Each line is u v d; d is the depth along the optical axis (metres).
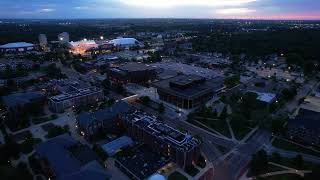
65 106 192.25
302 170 122.31
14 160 128.50
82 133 154.75
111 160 130.50
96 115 155.75
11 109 175.00
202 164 127.81
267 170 122.75
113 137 151.88
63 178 100.38
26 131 160.12
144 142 142.38
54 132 151.88
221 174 121.38
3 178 104.56
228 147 145.12
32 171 119.25
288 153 138.38
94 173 104.31
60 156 114.69
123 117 157.25
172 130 135.62
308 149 142.25
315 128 148.62
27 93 197.88
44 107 198.88
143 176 112.94
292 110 195.88
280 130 156.00
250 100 199.75
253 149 143.00
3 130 159.75
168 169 124.12
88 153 121.06
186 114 189.75
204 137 156.00
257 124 171.50
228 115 184.12
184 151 120.62
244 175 120.44
